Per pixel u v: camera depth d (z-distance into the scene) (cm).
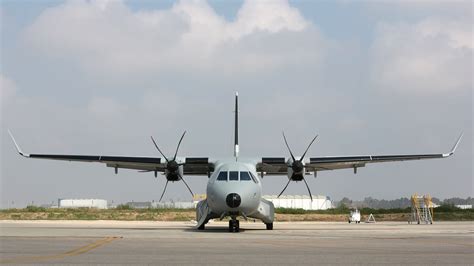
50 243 1948
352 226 4050
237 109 3847
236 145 3766
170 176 3453
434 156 3600
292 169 3425
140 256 1512
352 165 3788
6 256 1503
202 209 3350
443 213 6831
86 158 3625
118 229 3219
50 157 3634
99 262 1380
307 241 2083
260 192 3083
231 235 2511
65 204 9944
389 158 3600
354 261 1403
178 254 1563
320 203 9894
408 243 1977
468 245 1886
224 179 3014
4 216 6306
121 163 3675
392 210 7638
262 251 1655
